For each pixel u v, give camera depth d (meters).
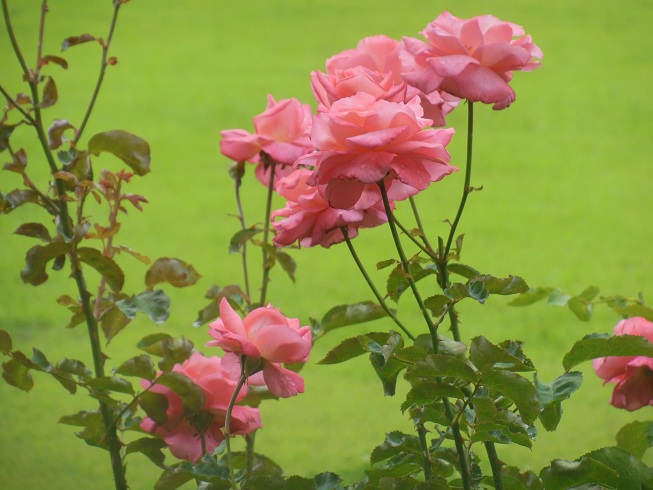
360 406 6.34
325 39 18.83
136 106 15.27
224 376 2.35
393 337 2.16
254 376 2.31
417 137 2.14
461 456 2.16
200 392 2.32
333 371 6.97
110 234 2.42
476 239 10.10
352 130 2.13
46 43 17.22
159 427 2.38
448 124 14.42
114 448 2.38
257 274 9.13
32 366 2.32
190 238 10.20
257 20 20.44
